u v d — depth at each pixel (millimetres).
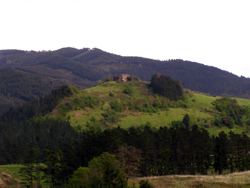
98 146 59438
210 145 62688
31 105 140500
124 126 130250
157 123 138750
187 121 136875
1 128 111938
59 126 107500
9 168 67812
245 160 62469
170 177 42688
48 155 58531
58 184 58938
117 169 36344
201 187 32938
